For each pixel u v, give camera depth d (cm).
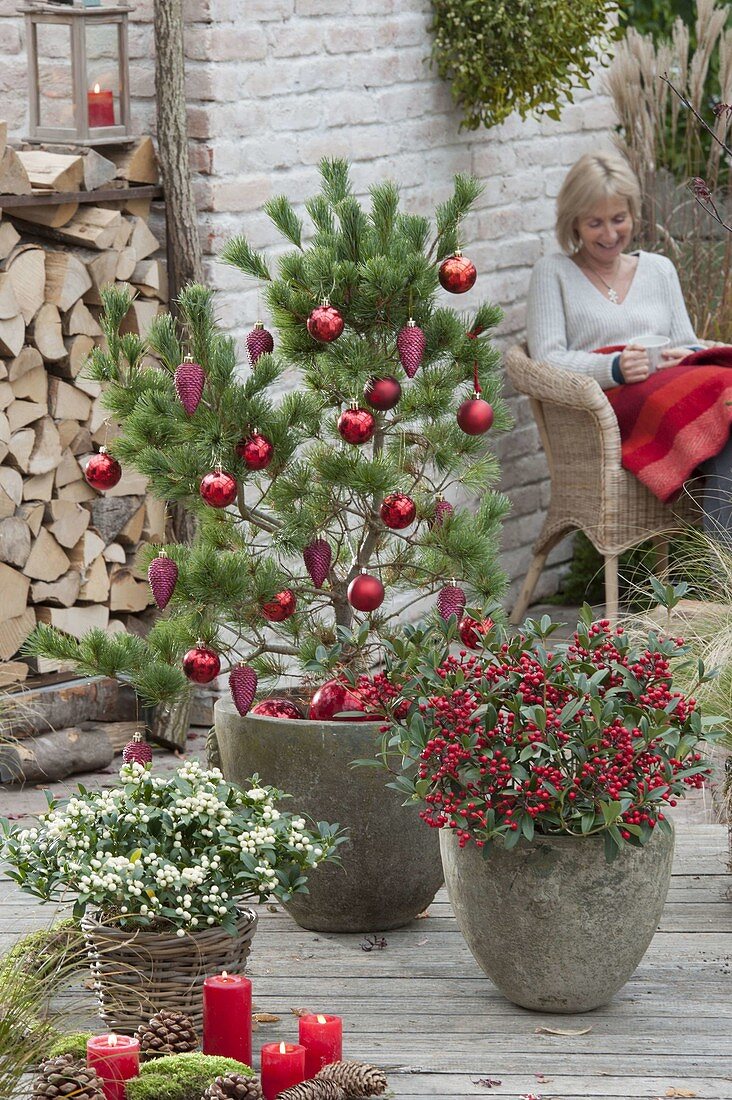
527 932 247
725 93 570
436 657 251
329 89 471
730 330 566
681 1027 251
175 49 419
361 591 286
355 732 280
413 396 299
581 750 241
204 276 434
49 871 245
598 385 493
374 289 287
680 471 483
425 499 321
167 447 283
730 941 287
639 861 245
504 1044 245
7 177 382
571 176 521
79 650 292
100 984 238
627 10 664
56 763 402
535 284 531
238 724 290
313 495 302
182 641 295
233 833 249
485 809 243
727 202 586
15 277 390
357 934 295
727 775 317
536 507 592
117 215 412
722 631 362
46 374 407
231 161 436
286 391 456
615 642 256
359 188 489
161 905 239
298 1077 218
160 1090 213
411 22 505
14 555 401
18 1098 221
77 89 409
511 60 509
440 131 525
